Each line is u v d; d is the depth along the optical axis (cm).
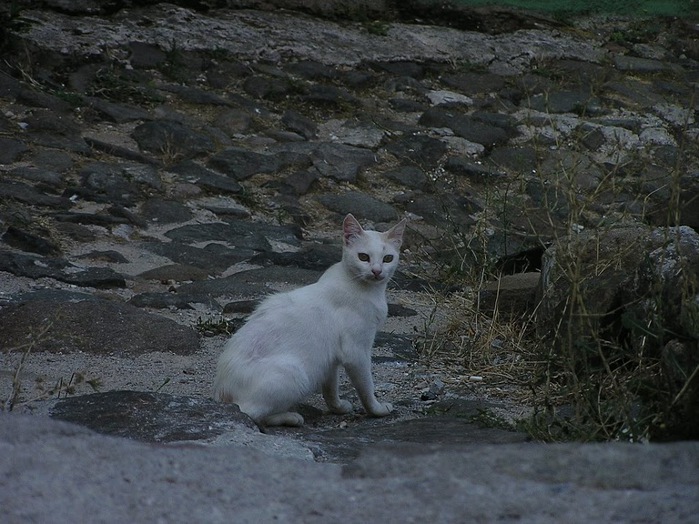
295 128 1535
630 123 1639
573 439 635
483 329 957
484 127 1603
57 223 1163
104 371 817
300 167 1435
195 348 888
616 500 387
